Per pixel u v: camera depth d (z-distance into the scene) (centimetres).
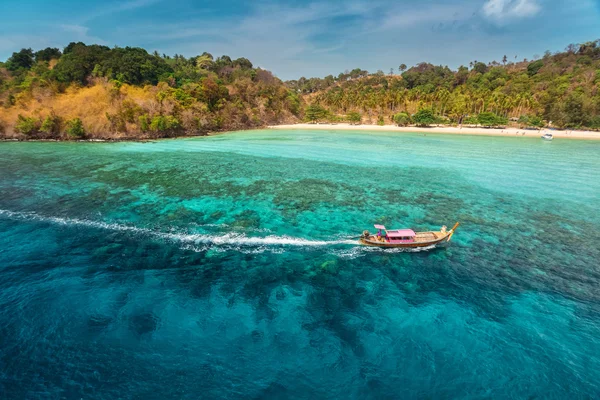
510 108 14662
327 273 2842
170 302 2392
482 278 2828
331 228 3772
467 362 1942
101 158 7144
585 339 2147
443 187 5384
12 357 1903
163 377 1805
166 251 3142
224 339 2067
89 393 1705
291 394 1727
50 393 1702
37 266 2838
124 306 2334
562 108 12838
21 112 10012
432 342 2088
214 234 3538
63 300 2386
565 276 2880
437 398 1720
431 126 15325
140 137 10275
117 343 2014
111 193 4800
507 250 3325
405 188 5316
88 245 3228
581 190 5256
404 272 2894
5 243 3231
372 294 2567
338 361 1927
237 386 1764
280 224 3850
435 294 2591
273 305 2395
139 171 6084
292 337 2095
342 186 5375
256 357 1944
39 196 4600
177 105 11669
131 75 13512
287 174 6084
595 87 13612
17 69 14275
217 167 6531
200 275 2755
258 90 17162
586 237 3631
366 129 15000
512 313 2389
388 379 1820
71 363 1875
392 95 17562
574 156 8031
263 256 3102
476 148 9275
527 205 4600
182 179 5600
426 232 3462
